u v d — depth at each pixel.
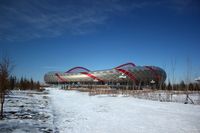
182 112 19.81
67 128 12.32
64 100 37.16
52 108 23.00
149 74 117.19
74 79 146.62
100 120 15.44
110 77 127.69
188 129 12.33
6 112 17.08
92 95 54.12
